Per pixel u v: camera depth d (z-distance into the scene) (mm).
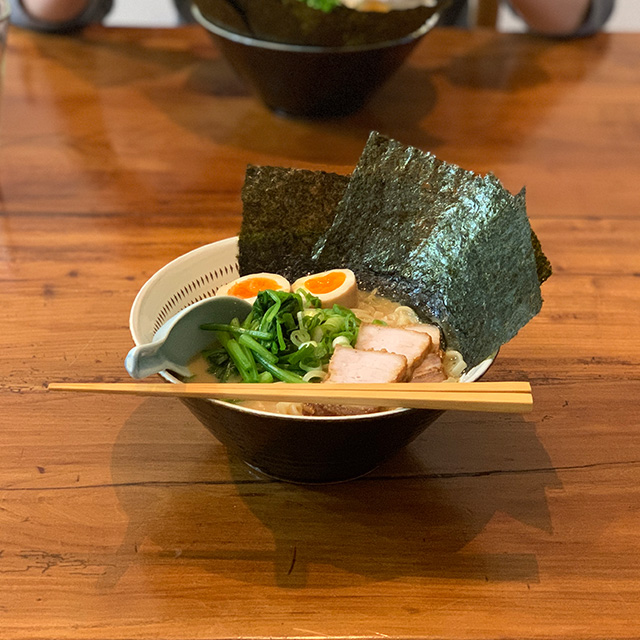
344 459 557
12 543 557
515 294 581
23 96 1032
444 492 593
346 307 674
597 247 815
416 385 535
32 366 674
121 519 572
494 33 1241
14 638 513
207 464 607
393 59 928
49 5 1153
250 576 543
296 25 871
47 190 873
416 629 521
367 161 649
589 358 695
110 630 517
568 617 529
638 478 604
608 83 1107
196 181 891
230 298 612
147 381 650
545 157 941
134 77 1094
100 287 753
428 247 655
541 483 600
